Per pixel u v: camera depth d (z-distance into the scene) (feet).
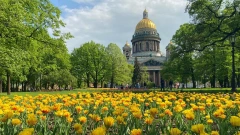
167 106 23.38
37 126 14.65
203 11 83.35
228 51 119.85
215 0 82.17
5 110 16.61
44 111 15.84
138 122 15.97
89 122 19.29
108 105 25.52
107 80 210.59
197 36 84.94
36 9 66.85
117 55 206.18
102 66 205.05
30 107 20.68
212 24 84.43
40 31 68.95
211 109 22.71
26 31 64.18
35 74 158.81
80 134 12.80
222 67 132.87
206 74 150.61
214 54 132.98
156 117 21.83
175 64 159.02
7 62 54.65
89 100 23.30
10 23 54.70
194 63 151.84
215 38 87.45
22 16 56.18
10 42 61.77
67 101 24.31
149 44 432.25
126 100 22.81
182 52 90.74
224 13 85.15
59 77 163.22
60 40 72.28
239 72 134.10
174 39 153.38
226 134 13.52
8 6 54.19
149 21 447.01
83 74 203.10
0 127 14.49
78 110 18.62
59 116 15.96
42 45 71.36
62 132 13.94
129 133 13.50
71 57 210.38
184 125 15.78
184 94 39.65
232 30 82.23
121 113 16.66
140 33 438.81
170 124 15.49
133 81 258.16
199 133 10.03
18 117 19.38
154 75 378.53
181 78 171.73
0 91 132.87
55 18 70.13
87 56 202.28
